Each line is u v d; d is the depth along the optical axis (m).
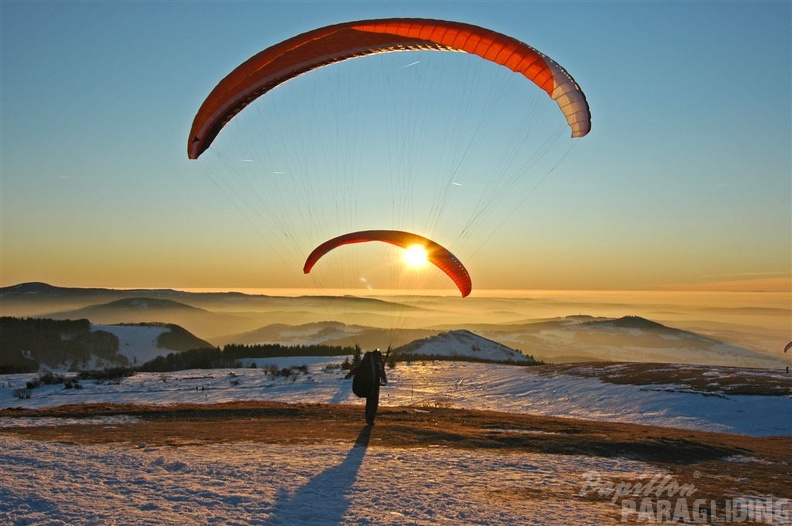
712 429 32.03
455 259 17.83
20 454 13.35
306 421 21.98
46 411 25.56
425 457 14.48
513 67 16.73
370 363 19.30
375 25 16.47
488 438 17.56
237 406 27.64
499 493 11.64
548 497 11.54
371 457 14.23
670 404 37.53
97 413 24.73
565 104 16.30
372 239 18.16
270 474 12.21
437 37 16.58
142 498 10.27
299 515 9.70
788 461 17.19
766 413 33.81
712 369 50.09
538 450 16.17
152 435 17.36
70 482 11.09
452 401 43.16
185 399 43.59
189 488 10.97
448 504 10.70
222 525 9.02
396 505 10.50
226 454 14.23
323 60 17.27
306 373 57.50
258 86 17.05
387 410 26.92
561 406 40.44
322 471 12.60
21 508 9.49
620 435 19.30
